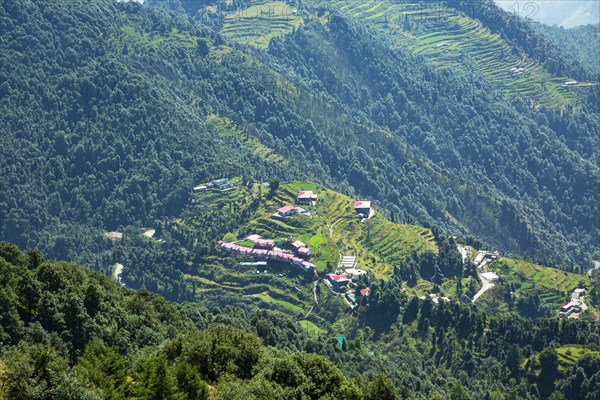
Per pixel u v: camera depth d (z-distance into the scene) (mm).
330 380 157125
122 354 177750
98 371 137875
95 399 128125
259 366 160500
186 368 143875
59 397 126875
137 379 144750
